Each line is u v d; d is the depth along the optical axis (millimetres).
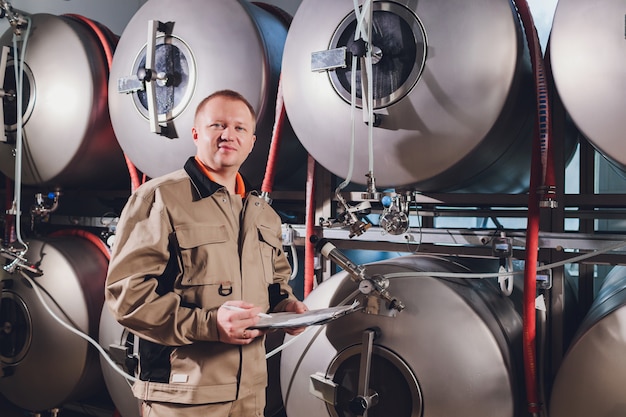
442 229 1783
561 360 1601
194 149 1946
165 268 1389
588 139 1401
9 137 2324
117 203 2727
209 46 1902
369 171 1514
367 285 1516
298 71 1707
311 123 1699
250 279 1437
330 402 1567
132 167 2184
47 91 2248
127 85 1999
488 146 1545
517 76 1478
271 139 1993
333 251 1544
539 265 1666
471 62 1471
